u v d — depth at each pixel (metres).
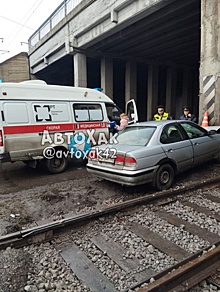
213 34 7.28
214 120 7.42
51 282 2.38
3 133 5.64
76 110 6.97
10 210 4.15
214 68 7.30
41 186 5.55
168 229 3.40
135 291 2.16
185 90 23.75
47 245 3.08
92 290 2.26
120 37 14.03
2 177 6.48
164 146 4.96
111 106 8.18
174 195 4.61
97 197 4.71
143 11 10.54
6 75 23.11
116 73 23.77
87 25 13.75
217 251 2.68
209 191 4.91
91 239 3.19
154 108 21.09
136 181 4.44
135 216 3.84
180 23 12.23
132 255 2.81
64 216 3.80
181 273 2.32
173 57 19.64
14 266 2.64
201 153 5.85
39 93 6.27
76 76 16.28
